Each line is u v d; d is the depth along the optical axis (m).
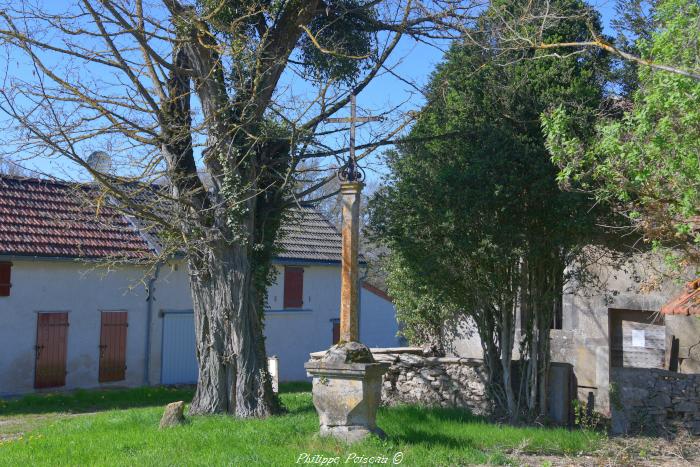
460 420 11.78
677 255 10.20
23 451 9.33
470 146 12.41
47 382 19.97
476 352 17.30
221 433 10.07
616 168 8.48
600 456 9.65
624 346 16.89
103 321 21.23
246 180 12.42
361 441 9.06
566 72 12.00
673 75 7.43
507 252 11.95
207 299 12.57
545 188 11.44
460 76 12.78
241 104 12.16
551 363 13.48
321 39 13.18
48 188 21.83
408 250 12.59
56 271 20.31
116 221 22.34
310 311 27.33
